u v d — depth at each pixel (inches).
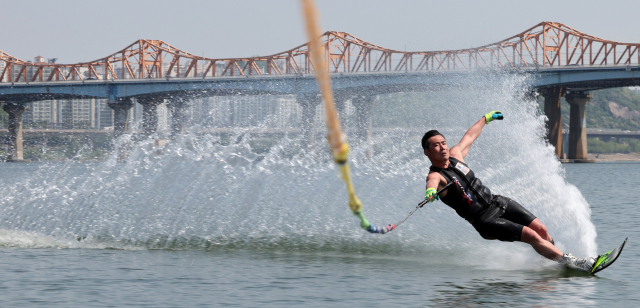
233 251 822.5
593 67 7588.6
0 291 575.2
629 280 628.1
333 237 911.7
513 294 564.4
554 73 7815.0
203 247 854.5
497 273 673.6
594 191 2647.6
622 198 2150.6
